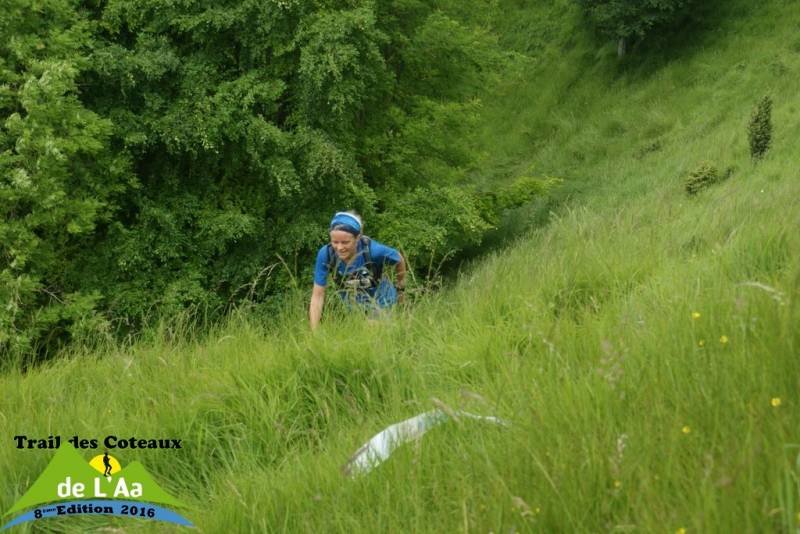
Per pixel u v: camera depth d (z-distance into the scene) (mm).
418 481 2758
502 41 32906
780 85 22578
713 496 1972
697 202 11617
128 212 16594
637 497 2164
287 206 16500
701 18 27375
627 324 3738
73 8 15391
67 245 15727
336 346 4359
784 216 5484
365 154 18438
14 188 13891
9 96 14336
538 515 2250
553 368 3441
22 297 13492
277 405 4000
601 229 6770
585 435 2549
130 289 15445
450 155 20594
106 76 15227
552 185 22109
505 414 3119
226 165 16484
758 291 3279
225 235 15570
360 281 5418
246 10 15820
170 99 16266
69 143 13906
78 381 5215
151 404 4336
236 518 2957
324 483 3035
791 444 2080
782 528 1901
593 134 26219
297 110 16688
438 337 4609
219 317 6383
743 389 2543
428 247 16969
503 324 4617
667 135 23781
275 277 15891
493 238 21891
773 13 26016
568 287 5141
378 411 3936
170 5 15758
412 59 19375
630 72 28031
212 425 3945
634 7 26859
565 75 29812
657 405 2588
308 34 15688
